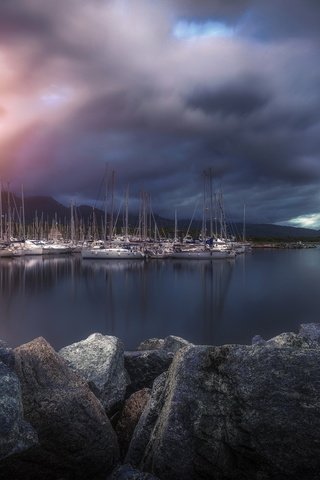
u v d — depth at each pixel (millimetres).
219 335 33844
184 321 39969
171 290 63312
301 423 5887
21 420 6125
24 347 7469
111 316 42750
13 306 48844
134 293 60000
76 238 173875
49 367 7238
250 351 6660
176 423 6578
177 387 6875
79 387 7273
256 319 40688
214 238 135250
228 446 6281
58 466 6738
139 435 7293
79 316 42688
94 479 7039
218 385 6633
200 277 81000
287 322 39188
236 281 74875
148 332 35125
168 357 10383
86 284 69375
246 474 6160
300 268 103062
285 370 6242
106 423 7195
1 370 6449
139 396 8852
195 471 6414
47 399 6801
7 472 6473
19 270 90188
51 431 6641
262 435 6016
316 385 6031
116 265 102688
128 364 10320
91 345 9836
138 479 6352
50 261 112812
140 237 132000
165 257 117688
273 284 70875
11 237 138375
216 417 6426
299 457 5848
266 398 6145
